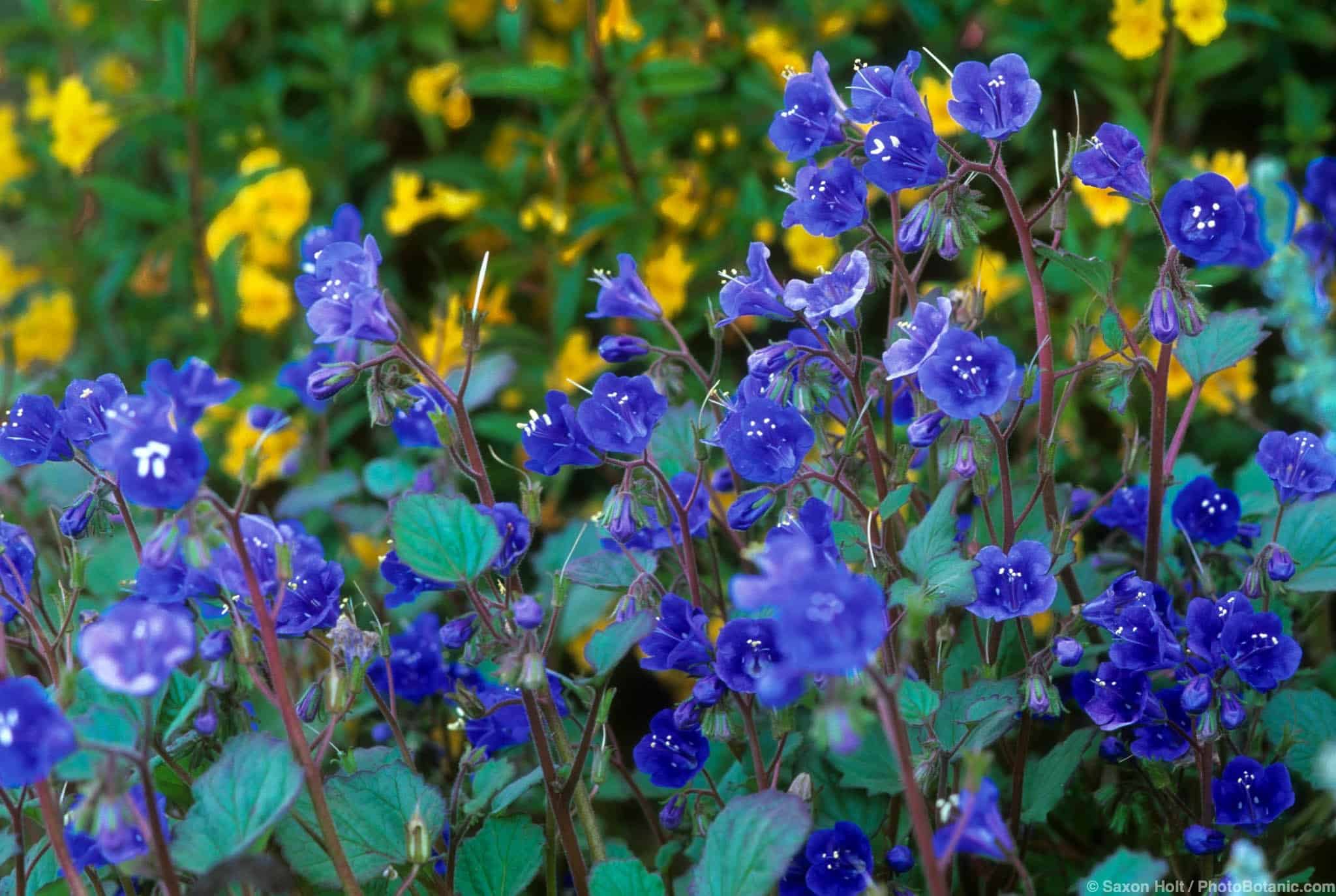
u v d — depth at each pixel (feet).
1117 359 3.52
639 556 3.50
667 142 4.77
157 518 3.81
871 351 4.54
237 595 3.31
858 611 2.94
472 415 4.72
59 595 3.61
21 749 3.02
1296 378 3.55
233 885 3.31
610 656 3.30
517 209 4.83
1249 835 3.43
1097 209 4.25
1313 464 3.47
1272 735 3.53
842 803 3.51
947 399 3.26
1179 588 3.69
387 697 3.69
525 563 4.25
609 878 3.28
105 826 3.04
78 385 3.40
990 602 3.34
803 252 4.47
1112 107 4.77
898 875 3.45
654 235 4.67
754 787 3.51
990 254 4.22
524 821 3.40
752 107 4.78
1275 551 3.46
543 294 4.88
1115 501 3.70
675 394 3.71
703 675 3.40
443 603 3.96
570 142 4.79
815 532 3.35
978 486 3.39
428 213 4.84
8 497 4.06
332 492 4.09
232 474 4.50
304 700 3.35
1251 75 4.90
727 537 3.85
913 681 3.30
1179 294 3.34
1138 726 3.43
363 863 3.30
